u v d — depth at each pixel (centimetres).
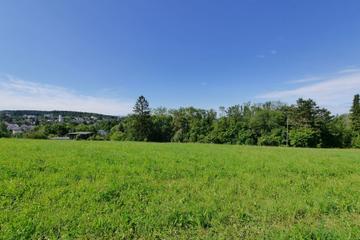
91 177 1024
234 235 536
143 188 868
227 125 7794
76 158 1528
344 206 722
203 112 8700
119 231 536
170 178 1061
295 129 6906
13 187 807
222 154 2167
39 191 789
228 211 661
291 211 666
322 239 516
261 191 874
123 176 1043
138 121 7888
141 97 8038
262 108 8162
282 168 1401
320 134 6669
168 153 2095
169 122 8538
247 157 1948
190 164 1448
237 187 926
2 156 1502
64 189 816
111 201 721
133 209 659
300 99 7000
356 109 6981
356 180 1121
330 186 977
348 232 543
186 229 560
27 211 613
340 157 2223
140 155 1834
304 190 907
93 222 561
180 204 702
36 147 2161
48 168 1170
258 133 7488
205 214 625
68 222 564
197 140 7919
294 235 523
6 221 561
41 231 523
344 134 6794
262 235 536
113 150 2177
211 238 515
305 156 2236
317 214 664
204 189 883
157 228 554
